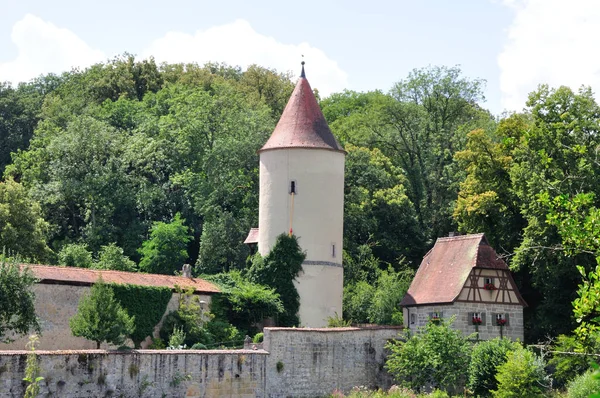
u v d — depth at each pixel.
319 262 78.88
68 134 102.81
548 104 77.06
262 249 80.19
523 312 78.50
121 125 119.19
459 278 71.25
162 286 69.62
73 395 53.22
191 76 135.12
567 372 61.59
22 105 124.06
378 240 98.88
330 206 80.00
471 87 111.12
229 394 60.00
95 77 134.88
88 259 86.81
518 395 59.59
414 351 65.31
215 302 73.69
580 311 32.91
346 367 66.81
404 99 112.12
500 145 84.12
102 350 55.41
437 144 106.81
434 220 102.94
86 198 98.81
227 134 103.12
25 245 77.62
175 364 57.72
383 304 81.81
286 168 79.56
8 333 60.00
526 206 77.12
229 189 97.81
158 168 107.12
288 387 63.16
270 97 136.12
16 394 50.91
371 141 109.44
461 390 64.62
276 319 76.25
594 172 70.19
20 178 109.00
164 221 103.25
